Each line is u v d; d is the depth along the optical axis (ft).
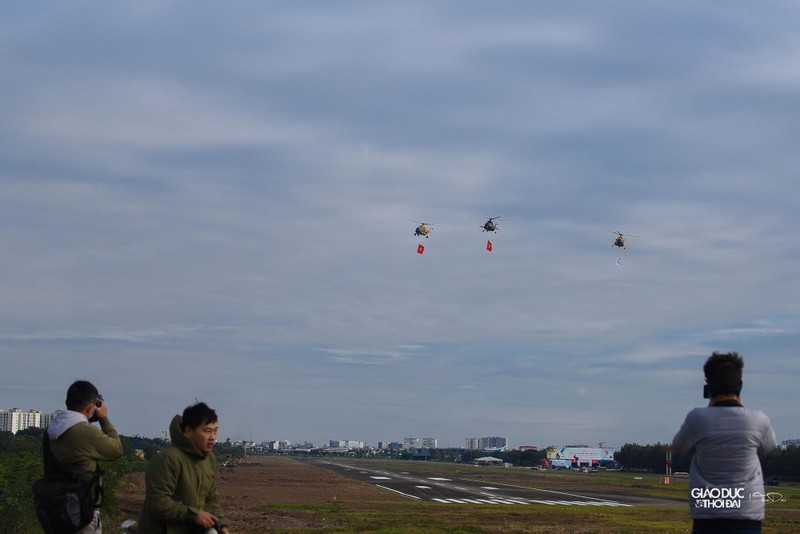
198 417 25.89
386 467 563.89
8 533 75.77
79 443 26.50
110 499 106.73
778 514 175.32
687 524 133.90
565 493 247.50
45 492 26.16
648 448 634.43
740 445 22.89
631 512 164.04
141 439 350.84
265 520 126.21
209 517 25.25
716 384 24.04
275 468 493.36
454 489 258.98
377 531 108.58
